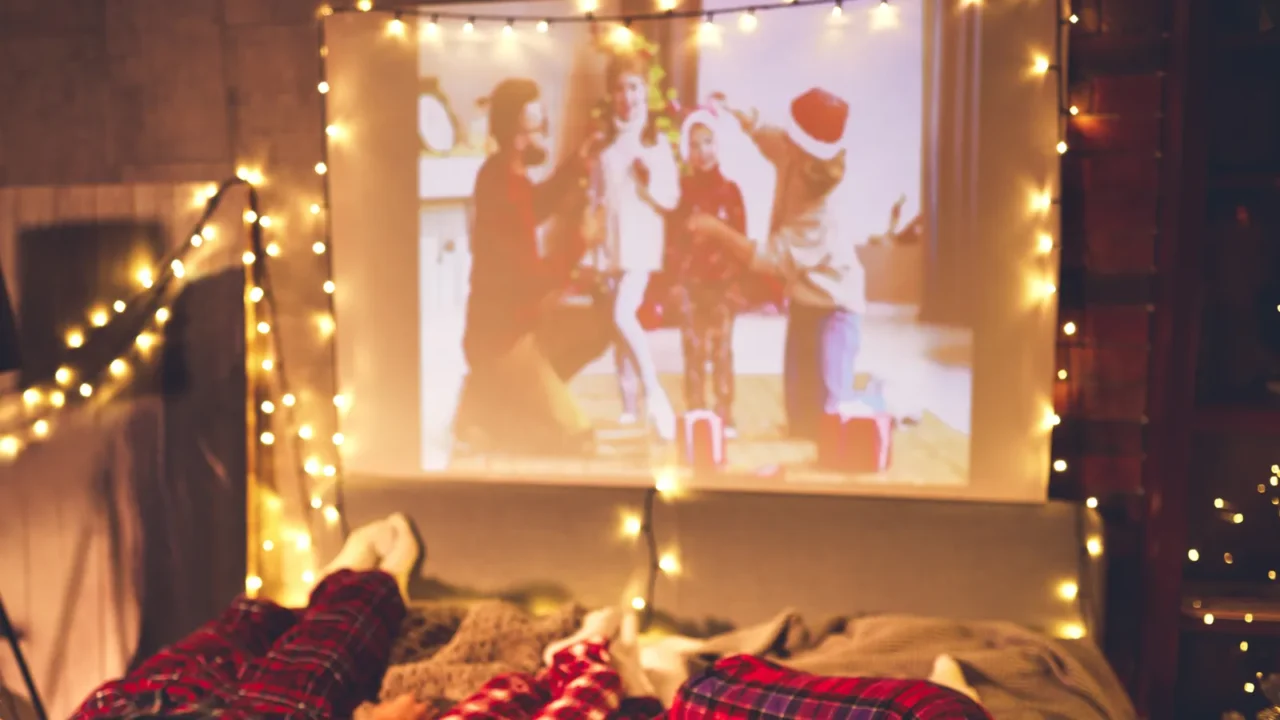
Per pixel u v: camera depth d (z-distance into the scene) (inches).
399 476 91.4
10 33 94.4
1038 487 81.1
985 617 79.9
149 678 69.1
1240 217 79.7
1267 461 82.9
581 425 88.0
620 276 86.0
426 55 86.7
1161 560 76.8
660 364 86.1
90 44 93.2
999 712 65.9
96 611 93.7
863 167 81.0
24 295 93.3
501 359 88.6
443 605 83.7
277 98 90.9
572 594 86.2
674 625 84.8
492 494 87.2
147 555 93.1
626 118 84.3
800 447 84.5
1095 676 70.8
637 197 84.9
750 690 56.5
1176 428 75.1
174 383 92.0
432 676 72.3
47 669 94.0
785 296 83.4
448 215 88.0
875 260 81.7
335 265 90.1
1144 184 79.4
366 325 90.4
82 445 93.5
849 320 82.6
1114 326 81.4
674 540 84.6
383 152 88.4
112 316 92.2
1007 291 79.9
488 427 89.4
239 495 91.8
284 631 80.5
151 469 92.7
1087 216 80.8
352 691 71.5
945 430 82.0
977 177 79.3
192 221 90.7
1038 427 80.7
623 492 85.8
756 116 82.2
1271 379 80.2
